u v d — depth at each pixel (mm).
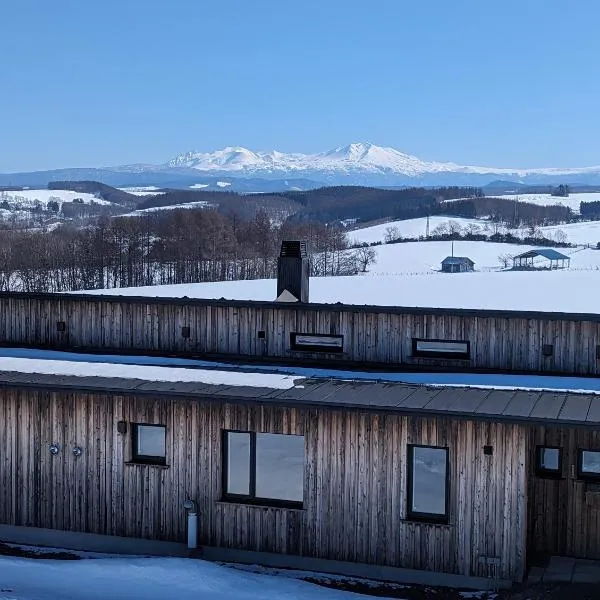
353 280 71062
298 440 16547
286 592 14586
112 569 15336
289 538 16422
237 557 16719
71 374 17641
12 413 17844
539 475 16688
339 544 16141
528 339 17781
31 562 15727
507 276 74375
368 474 15945
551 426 14125
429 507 15867
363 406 15094
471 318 18109
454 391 16172
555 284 67125
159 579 14930
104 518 17406
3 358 19109
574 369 17531
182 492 16969
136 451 17469
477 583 15398
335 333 18922
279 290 20891
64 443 17578
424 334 18422
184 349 19828
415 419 15641
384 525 15883
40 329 20797
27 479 17797
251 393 16062
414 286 66125
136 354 19797
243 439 16797
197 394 15945
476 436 15320
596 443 16359
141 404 17125
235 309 19516
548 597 14484
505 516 15211
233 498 16828
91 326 20453
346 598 14516
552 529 16625
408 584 15711
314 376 17516
